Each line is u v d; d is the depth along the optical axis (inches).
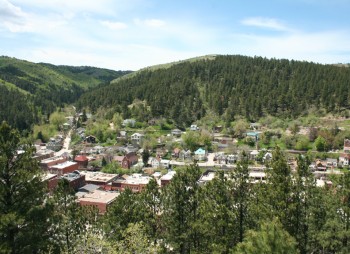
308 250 1572.3
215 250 1509.6
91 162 5305.1
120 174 4810.5
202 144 5959.6
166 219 1700.3
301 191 1533.0
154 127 7121.1
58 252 1169.4
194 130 6628.9
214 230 1563.7
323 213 1510.8
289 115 6811.0
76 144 6697.8
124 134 6766.7
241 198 1612.9
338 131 5669.3
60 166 4571.9
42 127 7332.7
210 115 7401.6
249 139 5954.7
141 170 4953.3
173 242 1656.0
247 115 7022.6
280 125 6368.1
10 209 1083.3
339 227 1460.4
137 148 6097.4
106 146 6304.1
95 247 1317.7
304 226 1568.7
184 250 1737.2
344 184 1482.5
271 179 1540.4
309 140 5634.8
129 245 1343.5
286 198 1471.5
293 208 1460.4
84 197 3277.6
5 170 1096.2
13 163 1127.6
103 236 1640.0
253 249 1036.5
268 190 1514.5
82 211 1860.2
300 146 5418.3
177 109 7332.7
